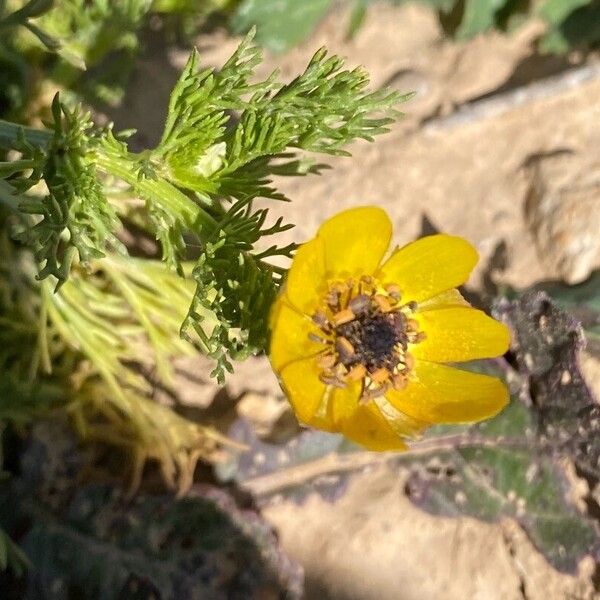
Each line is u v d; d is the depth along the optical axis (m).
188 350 0.10
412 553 0.10
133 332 0.10
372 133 0.08
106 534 0.10
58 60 0.11
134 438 0.10
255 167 0.08
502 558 0.10
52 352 0.10
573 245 0.11
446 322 0.07
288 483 0.10
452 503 0.10
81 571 0.10
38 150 0.07
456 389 0.07
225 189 0.08
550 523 0.10
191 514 0.10
